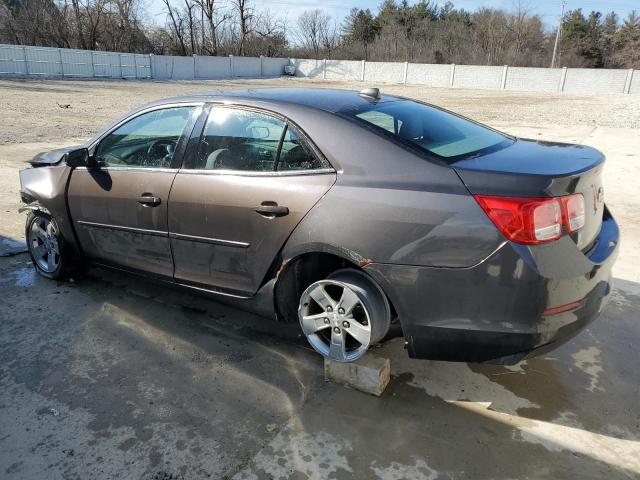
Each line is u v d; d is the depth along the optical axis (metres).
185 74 42.44
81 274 4.08
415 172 2.42
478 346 2.35
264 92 3.18
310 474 2.20
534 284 2.18
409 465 2.24
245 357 3.08
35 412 2.57
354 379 2.74
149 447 2.35
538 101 27.89
